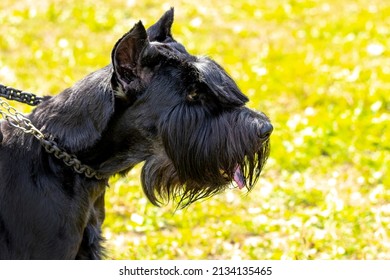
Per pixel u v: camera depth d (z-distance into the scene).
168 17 8.37
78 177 7.96
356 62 18.75
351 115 15.65
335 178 13.38
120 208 12.41
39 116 8.07
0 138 7.91
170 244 11.34
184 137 7.83
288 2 23.59
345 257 11.00
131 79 7.81
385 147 14.46
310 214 12.12
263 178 13.48
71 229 7.88
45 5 22.62
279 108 16.28
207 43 20.12
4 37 19.95
